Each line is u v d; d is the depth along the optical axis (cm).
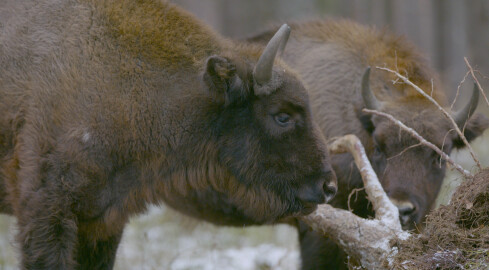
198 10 4275
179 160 1274
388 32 1786
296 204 1273
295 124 1243
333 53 1691
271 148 1254
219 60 1184
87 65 1208
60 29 1224
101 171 1206
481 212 1059
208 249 2033
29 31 1233
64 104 1184
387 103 1529
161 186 1287
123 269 1877
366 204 1559
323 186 1252
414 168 1434
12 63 1225
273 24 1869
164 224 2239
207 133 1261
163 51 1266
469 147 1204
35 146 1185
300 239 1644
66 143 1176
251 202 1293
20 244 1192
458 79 4594
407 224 1405
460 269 1002
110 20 1248
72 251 1200
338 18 1872
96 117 1191
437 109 1505
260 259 1902
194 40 1302
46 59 1206
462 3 4853
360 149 1352
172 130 1250
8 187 1234
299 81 1255
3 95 1224
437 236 1066
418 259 1046
